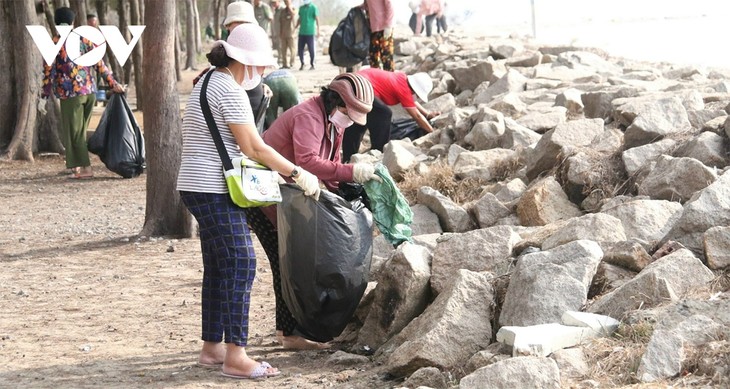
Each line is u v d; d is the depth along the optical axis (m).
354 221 5.79
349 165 5.98
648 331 4.70
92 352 6.29
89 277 8.51
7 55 16.06
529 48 20.41
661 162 7.08
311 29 28.14
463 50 21.09
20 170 15.12
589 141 8.38
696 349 4.42
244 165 5.36
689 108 8.91
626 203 6.41
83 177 14.38
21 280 8.45
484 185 9.16
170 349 6.32
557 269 5.39
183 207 10.16
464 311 5.34
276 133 6.05
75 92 13.99
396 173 9.98
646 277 5.10
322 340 6.06
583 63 16.61
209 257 5.76
